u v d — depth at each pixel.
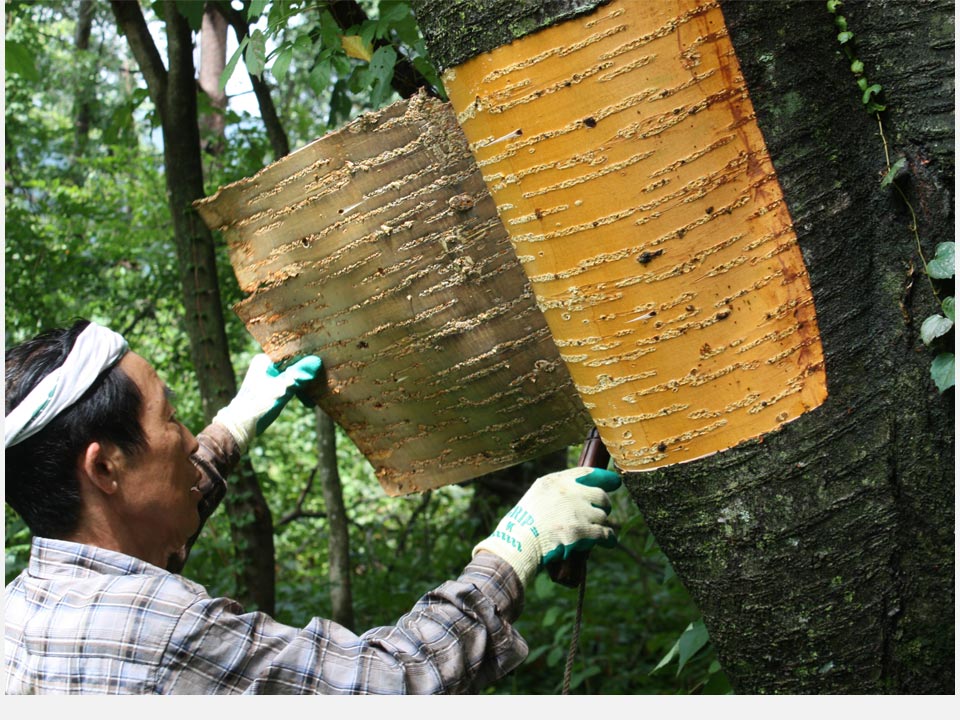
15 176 4.89
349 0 1.96
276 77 1.77
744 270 1.07
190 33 2.73
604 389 1.14
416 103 1.39
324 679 1.20
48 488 1.27
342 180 1.42
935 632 1.09
